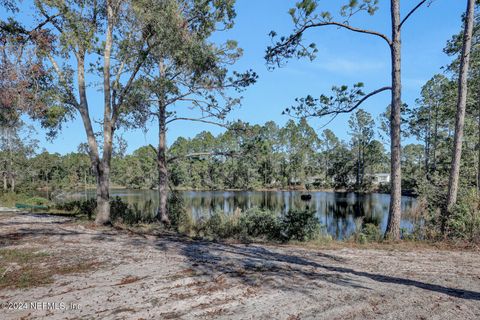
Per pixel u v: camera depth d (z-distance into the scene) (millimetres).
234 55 11758
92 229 9398
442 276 4883
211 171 60594
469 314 3451
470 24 8883
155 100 11281
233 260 5789
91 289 4137
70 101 10398
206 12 10812
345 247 7352
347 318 3322
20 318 3301
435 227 8734
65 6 9352
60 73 10047
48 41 9711
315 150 68750
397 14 8352
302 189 59906
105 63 10523
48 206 16625
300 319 3291
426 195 13516
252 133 12625
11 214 13109
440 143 25938
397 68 8383
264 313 3424
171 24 9836
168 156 16484
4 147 33062
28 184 35906
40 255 5902
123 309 3514
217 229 10047
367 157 56781
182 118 13023
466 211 8117
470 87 15289
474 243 7406
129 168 62750
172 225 11727
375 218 19516
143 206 23672
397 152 8461
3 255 5848
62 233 8453
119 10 10117
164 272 4918
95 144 10523
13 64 8430
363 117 56500
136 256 5969
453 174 9070
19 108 8930
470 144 17875
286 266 5395
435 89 26250
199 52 10633
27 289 4141
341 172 60719
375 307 3611
